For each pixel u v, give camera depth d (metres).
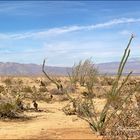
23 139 11.41
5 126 14.28
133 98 19.94
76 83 35.31
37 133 12.38
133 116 13.04
